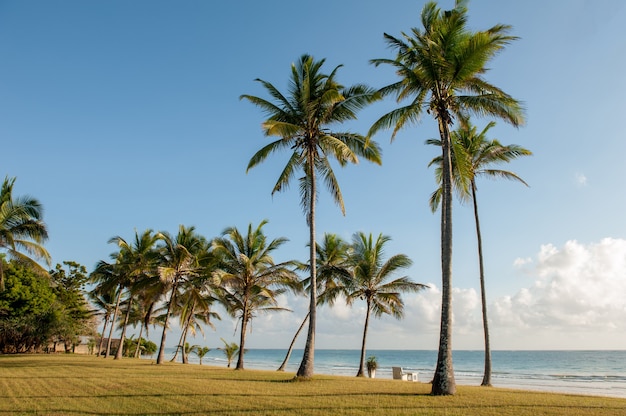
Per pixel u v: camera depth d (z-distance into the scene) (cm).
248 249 3038
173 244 3162
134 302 4609
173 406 1058
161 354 3048
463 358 11256
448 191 1487
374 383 1730
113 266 3872
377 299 3034
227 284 2764
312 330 1823
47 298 4425
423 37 1580
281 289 3303
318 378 1939
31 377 1764
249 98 1989
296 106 2023
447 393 1306
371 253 2997
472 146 2238
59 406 1061
